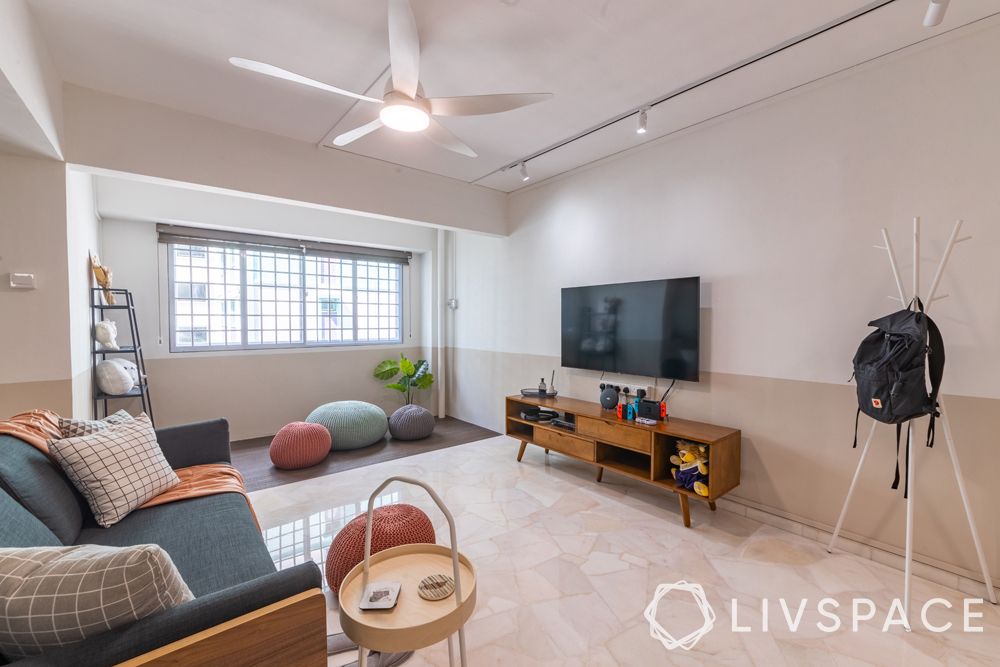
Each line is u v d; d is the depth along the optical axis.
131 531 1.64
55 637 0.80
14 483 1.39
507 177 4.03
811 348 2.48
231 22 1.92
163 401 4.29
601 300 3.51
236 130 2.91
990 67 1.93
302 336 5.20
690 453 2.68
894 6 1.82
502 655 1.61
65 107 2.36
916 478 2.14
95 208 3.64
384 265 5.83
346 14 1.88
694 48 2.12
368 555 1.19
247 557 1.49
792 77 2.37
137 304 4.16
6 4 1.52
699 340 2.94
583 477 3.46
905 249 2.16
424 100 2.03
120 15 1.86
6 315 2.20
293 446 3.65
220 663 0.87
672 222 3.13
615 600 1.93
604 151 3.42
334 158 3.35
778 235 2.60
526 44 2.08
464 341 5.42
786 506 2.59
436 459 3.95
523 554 2.31
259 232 4.62
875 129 2.25
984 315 1.96
